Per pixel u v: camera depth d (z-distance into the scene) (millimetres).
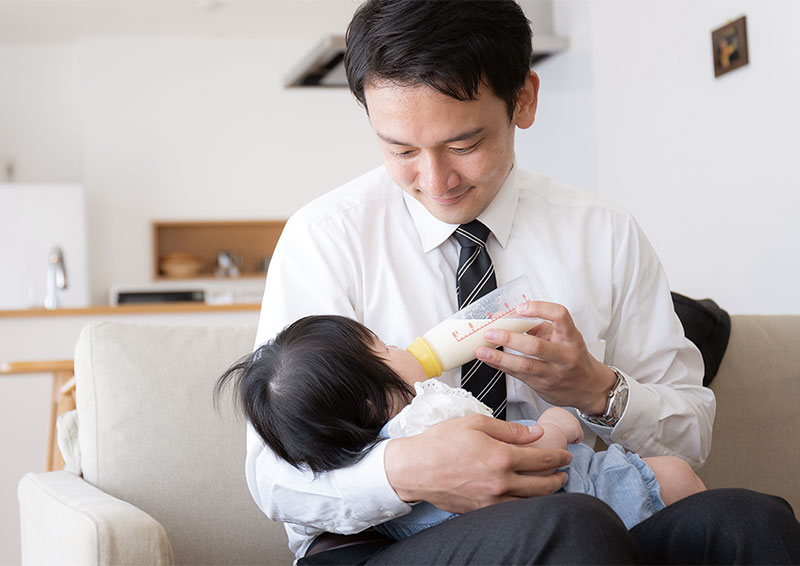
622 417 1318
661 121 3676
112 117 6879
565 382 1248
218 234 7066
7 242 6379
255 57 7062
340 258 1387
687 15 3477
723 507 990
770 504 994
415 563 990
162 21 6520
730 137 3260
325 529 1208
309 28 6781
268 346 1228
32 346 3961
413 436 1091
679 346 1505
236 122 7035
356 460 1124
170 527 1498
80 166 7020
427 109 1131
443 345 1266
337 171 7160
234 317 4160
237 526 1529
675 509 1029
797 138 2906
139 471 1505
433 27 1102
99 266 6816
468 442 1050
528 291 1311
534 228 1480
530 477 1072
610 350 1525
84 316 4008
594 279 1483
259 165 7062
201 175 6984
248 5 6176
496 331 1197
